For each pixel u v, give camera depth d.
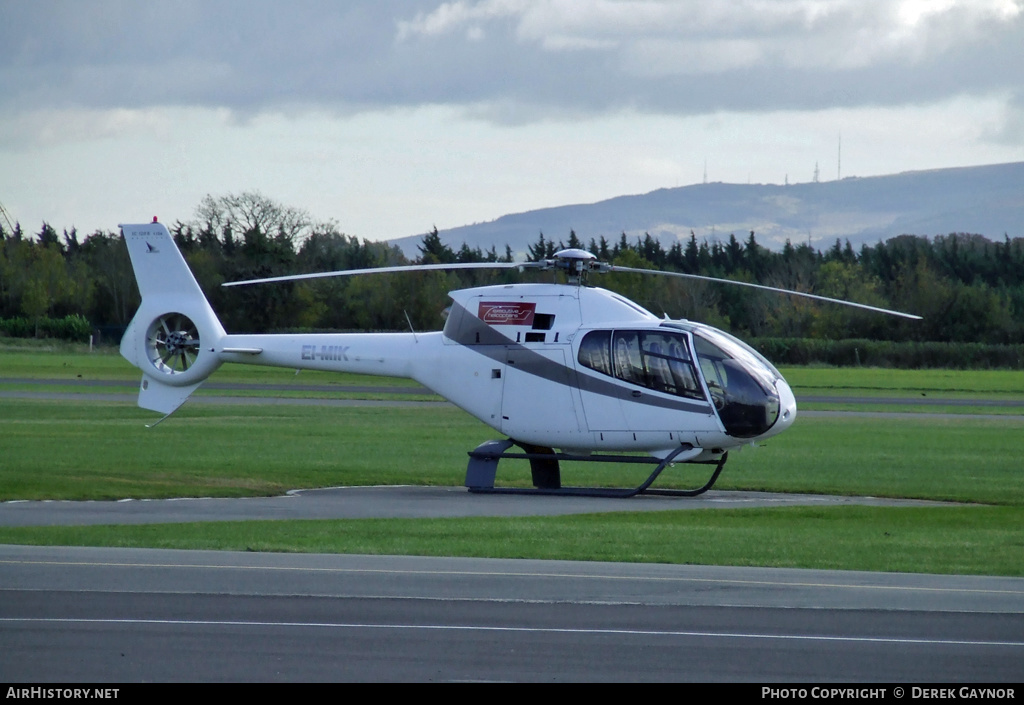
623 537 52.22
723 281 69.00
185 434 108.88
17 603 36.56
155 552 46.62
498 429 73.50
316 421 126.56
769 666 30.41
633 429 69.69
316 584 40.12
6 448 92.44
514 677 29.17
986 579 42.78
